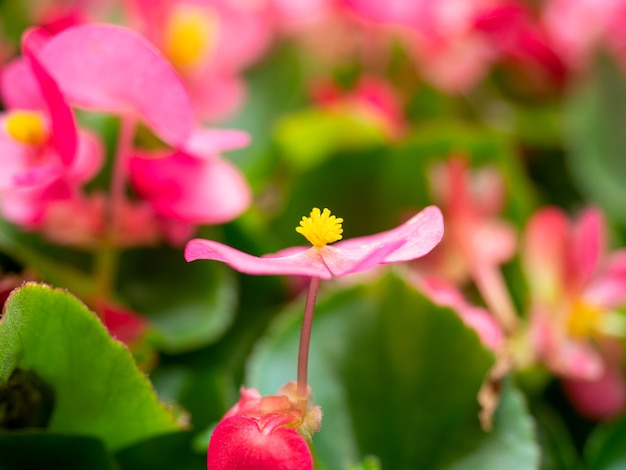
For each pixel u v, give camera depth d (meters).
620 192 0.26
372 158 0.24
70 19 0.22
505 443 0.18
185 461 0.18
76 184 0.19
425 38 0.27
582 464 0.20
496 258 0.21
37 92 0.18
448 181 0.22
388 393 0.18
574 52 0.29
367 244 0.15
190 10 0.23
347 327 0.19
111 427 0.17
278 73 0.29
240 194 0.19
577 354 0.21
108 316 0.19
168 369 0.20
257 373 0.19
